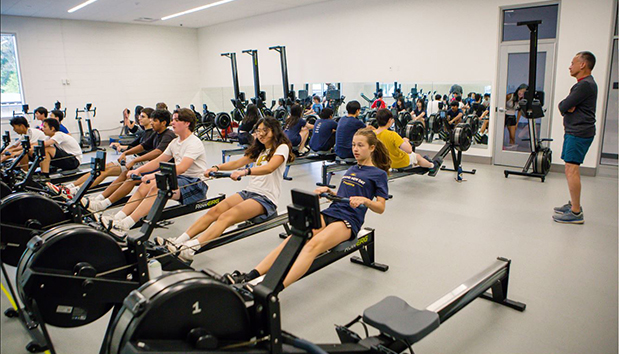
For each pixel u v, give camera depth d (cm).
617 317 249
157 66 1209
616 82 651
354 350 170
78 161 560
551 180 600
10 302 268
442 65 761
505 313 255
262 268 244
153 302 137
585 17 608
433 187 566
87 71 1092
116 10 944
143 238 221
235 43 1150
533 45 561
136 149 456
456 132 596
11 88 1000
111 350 141
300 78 1000
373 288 288
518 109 690
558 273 307
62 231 218
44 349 223
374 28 841
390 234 390
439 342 226
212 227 290
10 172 389
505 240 371
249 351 146
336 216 263
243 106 991
